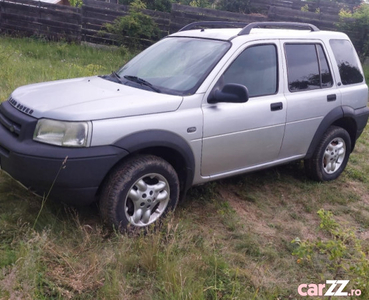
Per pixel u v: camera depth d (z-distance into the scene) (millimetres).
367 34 13766
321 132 5227
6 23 13523
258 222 4457
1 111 3980
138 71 4613
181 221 4047
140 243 3520
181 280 3070
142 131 3621
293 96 4848
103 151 3416
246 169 4613
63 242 3535
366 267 3094
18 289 2863
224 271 3389
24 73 8336
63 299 2910
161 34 13570
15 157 3430
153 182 3863
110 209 3574
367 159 6785
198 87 4078
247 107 4363
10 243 3406
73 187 3398
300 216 4734
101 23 13492
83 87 4180
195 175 4148
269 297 3209
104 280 3145
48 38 13547
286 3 19656
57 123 3418
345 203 5152
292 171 5852
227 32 4773
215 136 4125
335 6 20031
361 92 5734
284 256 3889
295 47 5023
